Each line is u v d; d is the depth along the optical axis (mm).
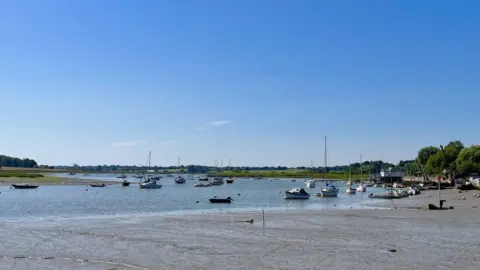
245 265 29312
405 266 28906
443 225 51031
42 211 71688
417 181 191875
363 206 86750
